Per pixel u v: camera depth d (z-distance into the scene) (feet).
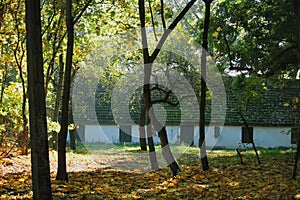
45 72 58.95
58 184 28.78
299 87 86.33
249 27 51.78
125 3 42.29
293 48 47.88
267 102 86.22
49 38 47.55
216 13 52.54
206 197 25.44
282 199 24.25
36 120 18.45
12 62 48.55
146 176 35.14
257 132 85.10
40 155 18.49
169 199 24.91
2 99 47.88
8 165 38.45
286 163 45.29
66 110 30.94
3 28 45.93
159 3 41.22
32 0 18.45
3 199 22.81
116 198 24.98
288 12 47.42
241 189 27.91
